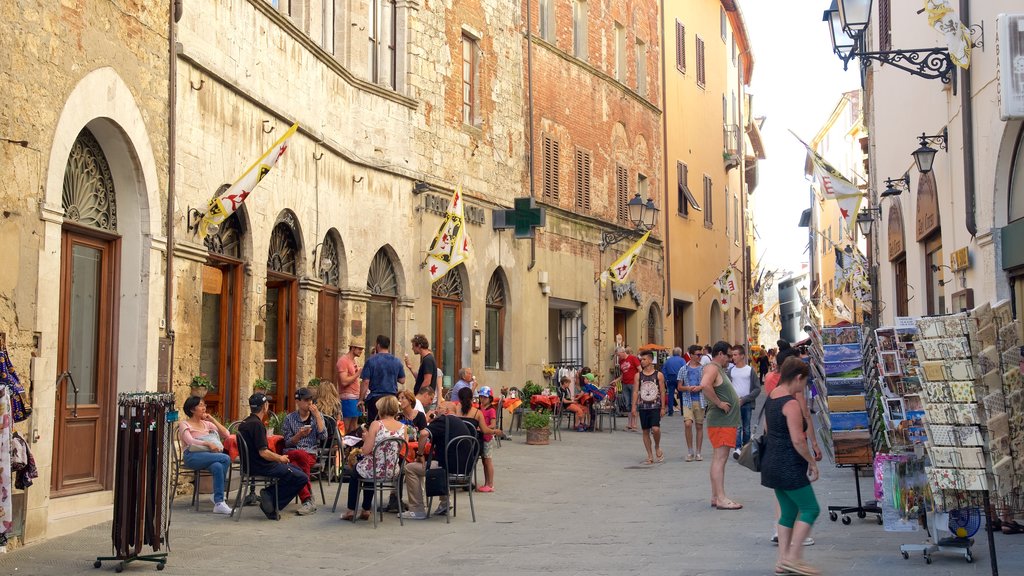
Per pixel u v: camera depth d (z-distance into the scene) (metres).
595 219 30.62
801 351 21.62
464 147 23.81
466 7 24.06
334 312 19.14
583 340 30.02
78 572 9.12
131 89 11.95
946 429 8.48
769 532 11.20
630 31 34.34
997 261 12.45
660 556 9.99
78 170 11.59
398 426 12.38
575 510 13.36
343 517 12.40
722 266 44.78
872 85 22.25
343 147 19.05
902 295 20.31
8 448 9.23
